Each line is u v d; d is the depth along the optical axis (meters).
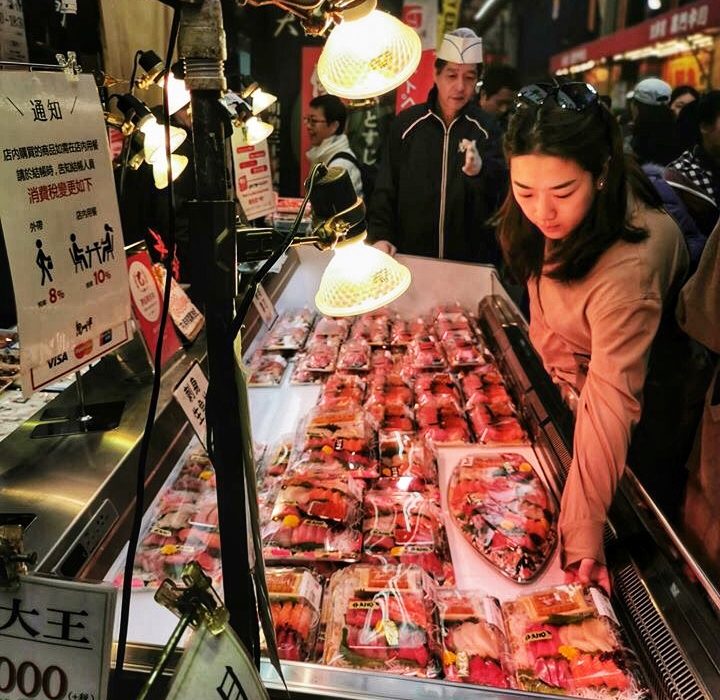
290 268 3.01
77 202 1.03
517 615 1.27
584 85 1.35
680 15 5.99
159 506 1.54
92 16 2.80
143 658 1.06
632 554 1.34
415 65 0.96
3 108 0.87
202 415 1.37
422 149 3.75
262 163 2.85
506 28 8.30
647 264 1.40
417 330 2.80
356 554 1.44
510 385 2.25
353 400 2.11
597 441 1.34
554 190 1.32
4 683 0.72
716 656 1.04
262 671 1.05
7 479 1.33
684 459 2.07
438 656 1.16
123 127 1.30
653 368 1.88
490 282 3.02
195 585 0.70
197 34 0.68
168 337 1.82
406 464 1.77
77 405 1.61
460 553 1.52
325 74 0.96
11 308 2.43
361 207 0.99
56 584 0.68
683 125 3.62
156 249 2.05
